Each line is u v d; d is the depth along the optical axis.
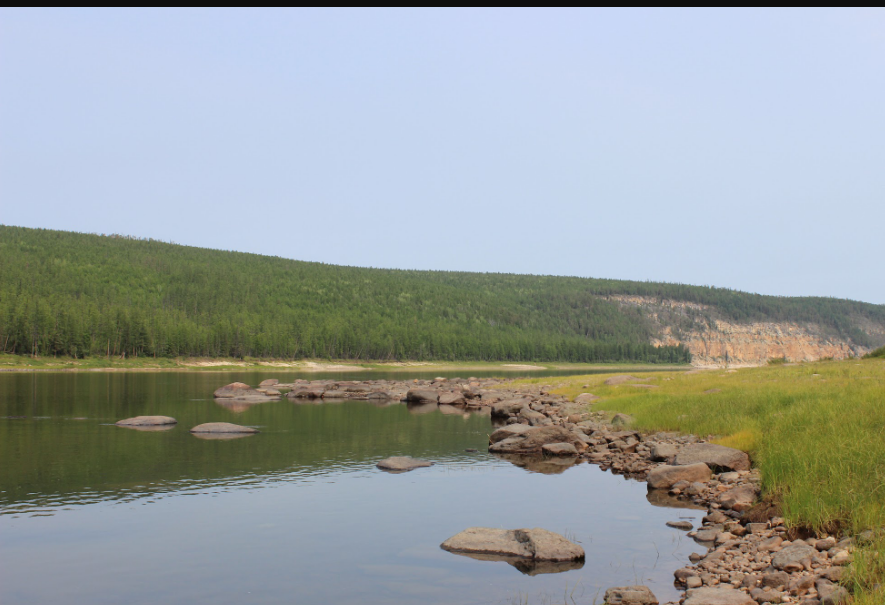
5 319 124.44
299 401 61.94
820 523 14.62
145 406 52.94
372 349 187.00
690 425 29.50
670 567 14.38
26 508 20.02
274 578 13.93
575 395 53.59
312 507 20.11
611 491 22.27
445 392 66.50
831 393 27.80
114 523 18.31
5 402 54.75
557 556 14.89
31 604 12.62
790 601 11.24
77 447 31.61
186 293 199.50
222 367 145.62
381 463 27.20
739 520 17.27
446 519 18.64
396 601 12.59
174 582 13.73
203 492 22.20
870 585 10.76
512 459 29.08
